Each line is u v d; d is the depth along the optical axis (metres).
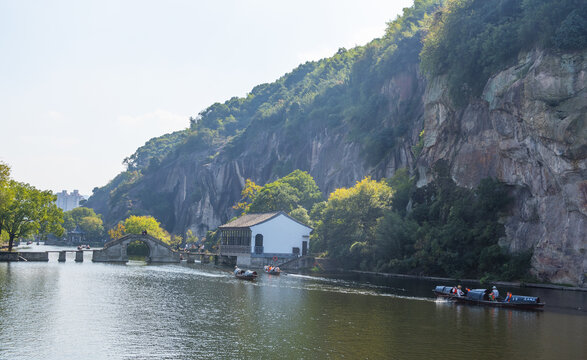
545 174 70.19
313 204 137.50
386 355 30.31
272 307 47.16
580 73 65.81
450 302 52.66
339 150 175.75
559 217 67.44
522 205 75.50
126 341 32.97
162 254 121.19
